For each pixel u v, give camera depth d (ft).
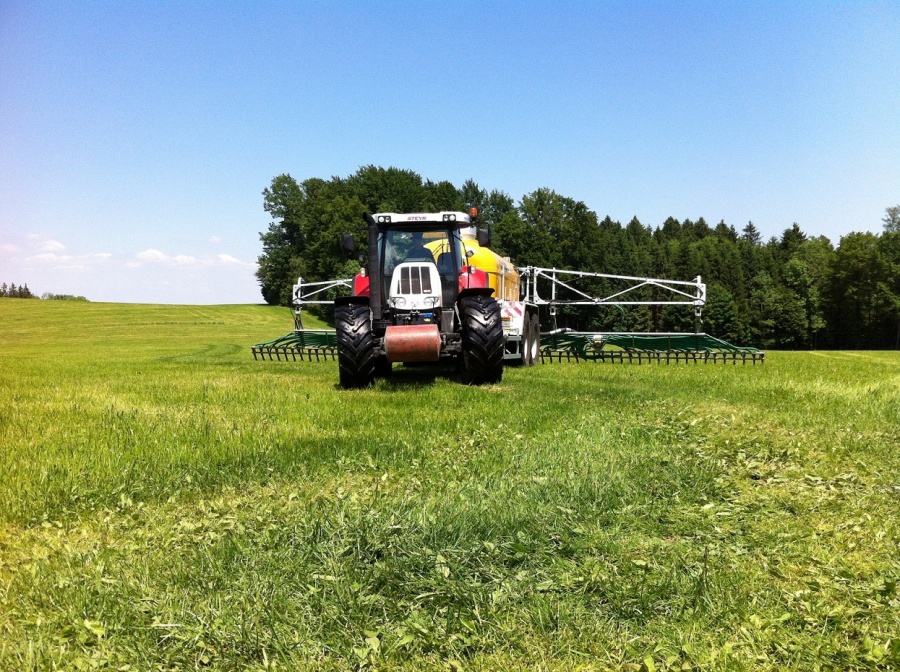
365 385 30.48
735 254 281.74
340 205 209.05
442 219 33.17
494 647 8.38
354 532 11.51
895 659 7.93
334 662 8.11
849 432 20.52
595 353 49.29
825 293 224.74
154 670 8.04
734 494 14.34
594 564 10.47
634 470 15.55
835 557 10.87
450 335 31.37
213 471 15.74
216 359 59.21
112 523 12.74
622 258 260.83
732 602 9.33
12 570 10.65
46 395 29.14
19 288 442.50
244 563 10.64
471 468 16.01
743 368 43.65
